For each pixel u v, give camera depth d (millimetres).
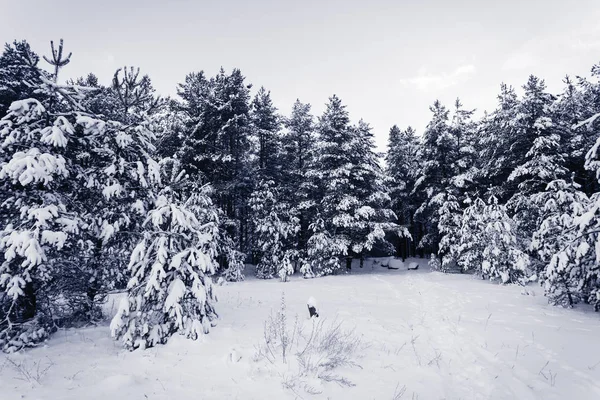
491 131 24766
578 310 9820
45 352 6395
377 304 11531
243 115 22906
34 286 7527
